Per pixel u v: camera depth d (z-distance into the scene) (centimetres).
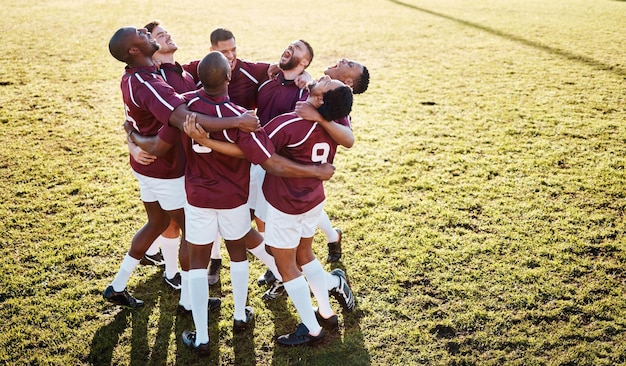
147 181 335
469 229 446
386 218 463
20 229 443
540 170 544
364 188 513
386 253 417
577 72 871
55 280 384
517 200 489
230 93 368
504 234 437
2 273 387
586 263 399
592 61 930
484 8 1466
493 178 530
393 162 566
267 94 352
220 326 345
